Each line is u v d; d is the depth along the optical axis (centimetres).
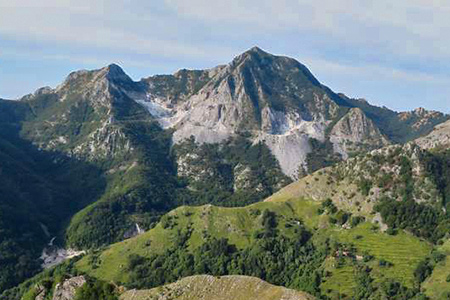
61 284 17625
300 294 17075
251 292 17800
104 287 17938
